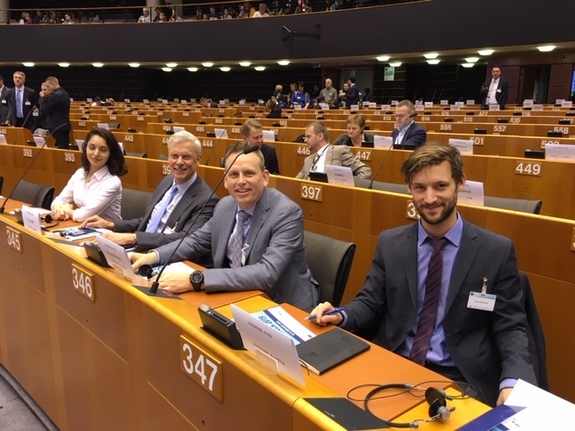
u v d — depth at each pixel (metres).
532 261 2.45
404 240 1.75
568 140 5.38
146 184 4.94
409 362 1.30
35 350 2.15
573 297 2.32
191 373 1.25
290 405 0.96
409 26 13.48
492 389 1.58
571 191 4.07
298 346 1.36
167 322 1.32
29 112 7.82
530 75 14.52
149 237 2.46
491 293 1.60
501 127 7.25
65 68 19.92
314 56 15.29
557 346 2.40
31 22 18.75
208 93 20.50
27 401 2.35
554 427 0.96
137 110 13.34
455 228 1.66
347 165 4.45
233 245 2.12
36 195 3.41
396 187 3.54
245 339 1.13
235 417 1.13
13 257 2.18
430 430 0.98
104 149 3.14
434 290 1.65
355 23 14.38
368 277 1.82
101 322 1.65
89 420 1.85
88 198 3.13
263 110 13.61
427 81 17.11
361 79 17.75
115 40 17.75
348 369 1.26
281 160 6.49
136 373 1.51
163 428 1.42
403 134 5.52
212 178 4.18
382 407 1.08
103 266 1.67
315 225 3.54
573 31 11.14
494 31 12.18
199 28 16.83
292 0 16.56
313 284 2.11
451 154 1.62
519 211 2.76
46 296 1.98
